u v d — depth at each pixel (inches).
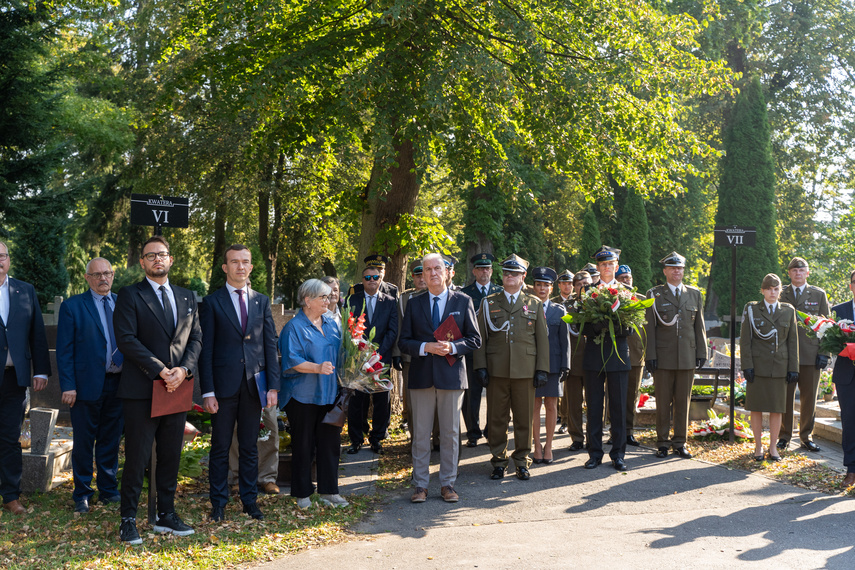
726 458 322.3
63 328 243.0
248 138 815.1
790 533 216.4
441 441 262.4
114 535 211.5
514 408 290.2
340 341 250.2
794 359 314.3
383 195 402.6
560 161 450.3
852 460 272.5
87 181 574.6
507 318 288.7
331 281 295.0
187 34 509.0
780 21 1139.3
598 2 428.1
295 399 243.3
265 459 266.7
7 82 518.9
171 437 213.8
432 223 441.4
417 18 394.0
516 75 424.2
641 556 196.5
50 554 193.8
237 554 198.7
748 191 917.2
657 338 330.0
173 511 217.0
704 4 496.7
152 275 215.0
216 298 234.5
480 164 439.8
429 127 387.9
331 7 435.5
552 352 317.4
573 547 205.2
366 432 361.1
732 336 358.0
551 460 320.2
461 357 263.4
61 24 551.2
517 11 428.5
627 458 327.6
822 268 1017.5
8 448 235.6
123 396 208.7
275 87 396.2
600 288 306.5
